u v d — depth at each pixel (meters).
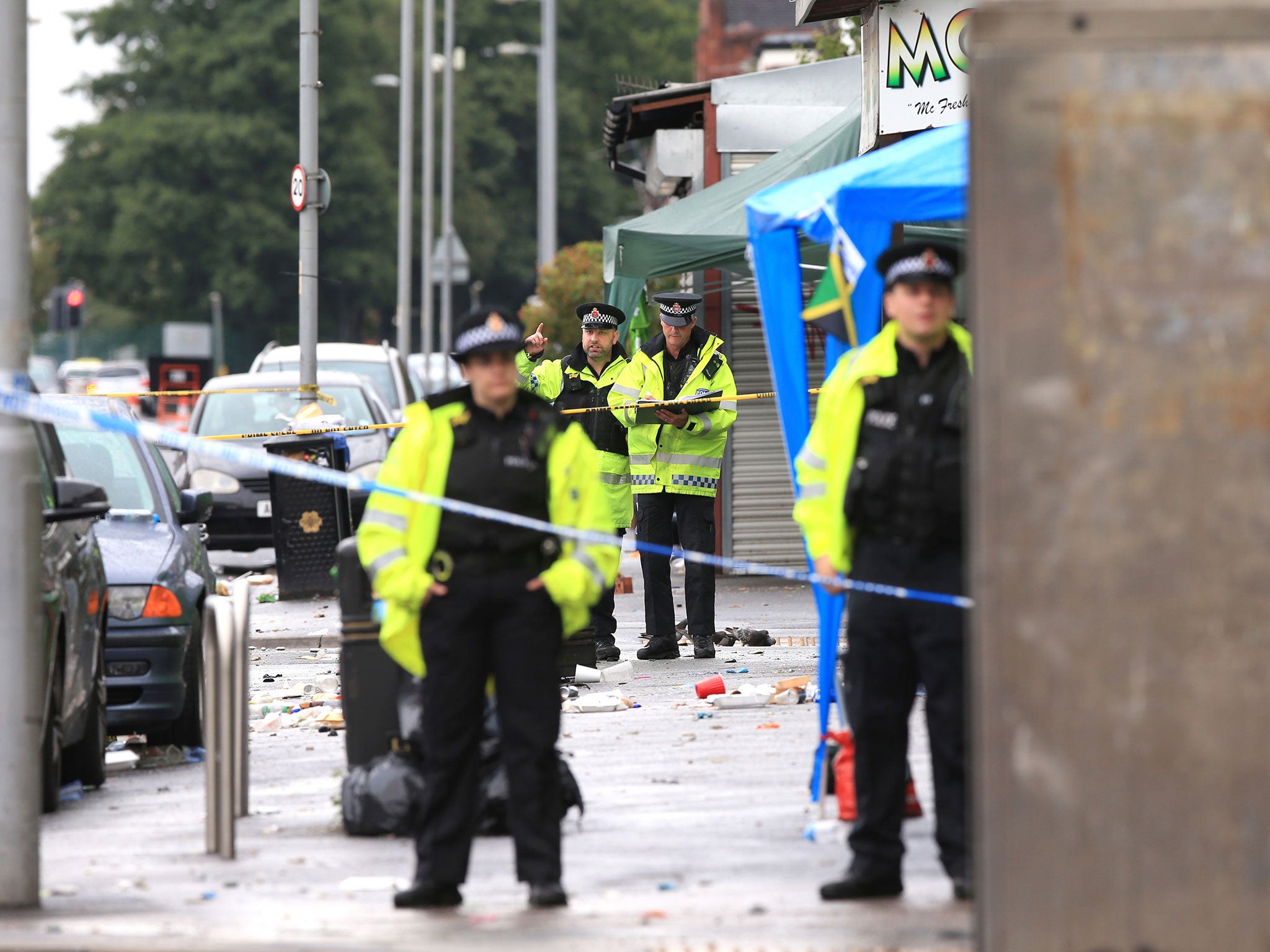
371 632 28.17
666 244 55.38
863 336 26.64
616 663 47.34
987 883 17.31
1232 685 17.22
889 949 19.81
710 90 75.06
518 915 21.97
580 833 26.67
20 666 22.67
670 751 33.69
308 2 68.69
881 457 22.03
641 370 46.62
